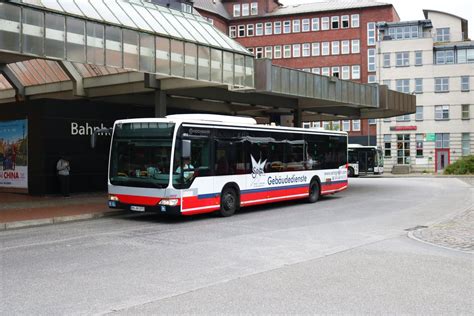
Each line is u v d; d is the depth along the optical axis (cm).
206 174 1529
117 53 1778
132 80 2195
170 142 1436
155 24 1977
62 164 2150
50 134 2197
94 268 846
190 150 1455
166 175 1429
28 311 605
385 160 6631
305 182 2034
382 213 1734
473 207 1870
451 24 7231
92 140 1590
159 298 660
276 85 2419
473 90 6372
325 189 2177
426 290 706
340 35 7244
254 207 1933
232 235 1224
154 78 2167
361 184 3475
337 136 2267
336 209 1862
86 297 666
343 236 1213
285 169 1906
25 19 1516
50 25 1580
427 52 6500
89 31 1694
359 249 1034
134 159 1494
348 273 810
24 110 2238
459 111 6406
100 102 2388
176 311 604
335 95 2812
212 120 1620
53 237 1191
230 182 1623
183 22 2180
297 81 2550
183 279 768
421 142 6519
